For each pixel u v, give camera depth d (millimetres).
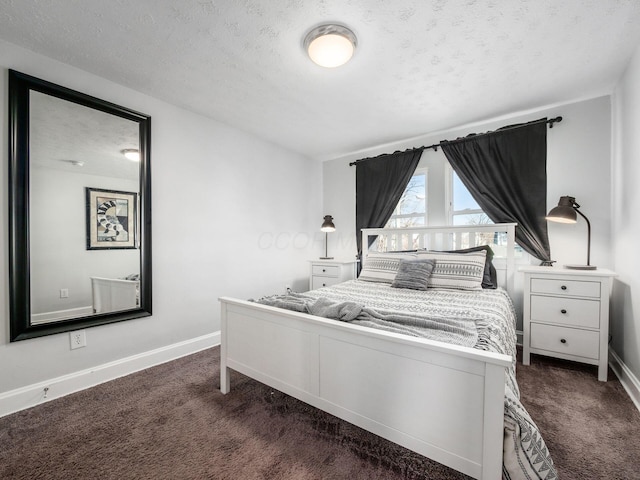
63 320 1884
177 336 2510
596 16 1503
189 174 2613
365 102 2451
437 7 1437
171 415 1631
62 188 1893
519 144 2676
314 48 1649
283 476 1194
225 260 2918
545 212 2576
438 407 1037
